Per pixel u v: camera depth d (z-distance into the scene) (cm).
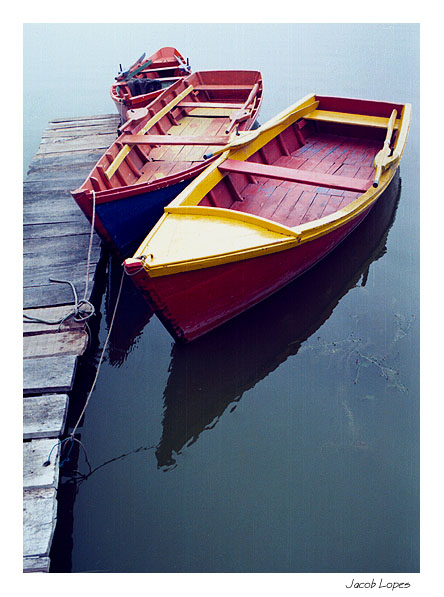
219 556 390
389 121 743
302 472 443
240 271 512
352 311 591
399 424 472
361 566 379
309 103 838
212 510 420
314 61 1258
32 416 451
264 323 585
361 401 493
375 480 433
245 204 662
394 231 720
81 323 554
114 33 1582
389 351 539
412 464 442
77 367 542
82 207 582
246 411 496
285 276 575
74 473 454
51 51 1484
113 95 945
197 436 478
